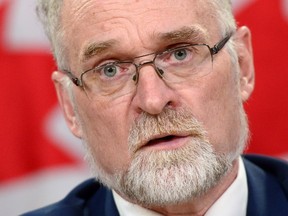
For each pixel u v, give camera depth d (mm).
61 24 4758
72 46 4695
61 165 7176
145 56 4516
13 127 7145
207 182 4480
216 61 4590
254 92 6980
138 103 4473
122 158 4570
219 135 4543
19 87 7152
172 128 4422
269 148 6980
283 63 6977
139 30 4508
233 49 4723
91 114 4676
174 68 4516
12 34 7250
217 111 4551
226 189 4777
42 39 7188
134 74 4527
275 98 6973
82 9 4617
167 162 4418
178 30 4516
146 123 4441
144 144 4457
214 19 4648
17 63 7164
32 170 7180
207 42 4586
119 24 4523
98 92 4613
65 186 7176
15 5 7234
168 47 4527
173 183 4410
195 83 4508
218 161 4531
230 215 4773
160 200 4473
